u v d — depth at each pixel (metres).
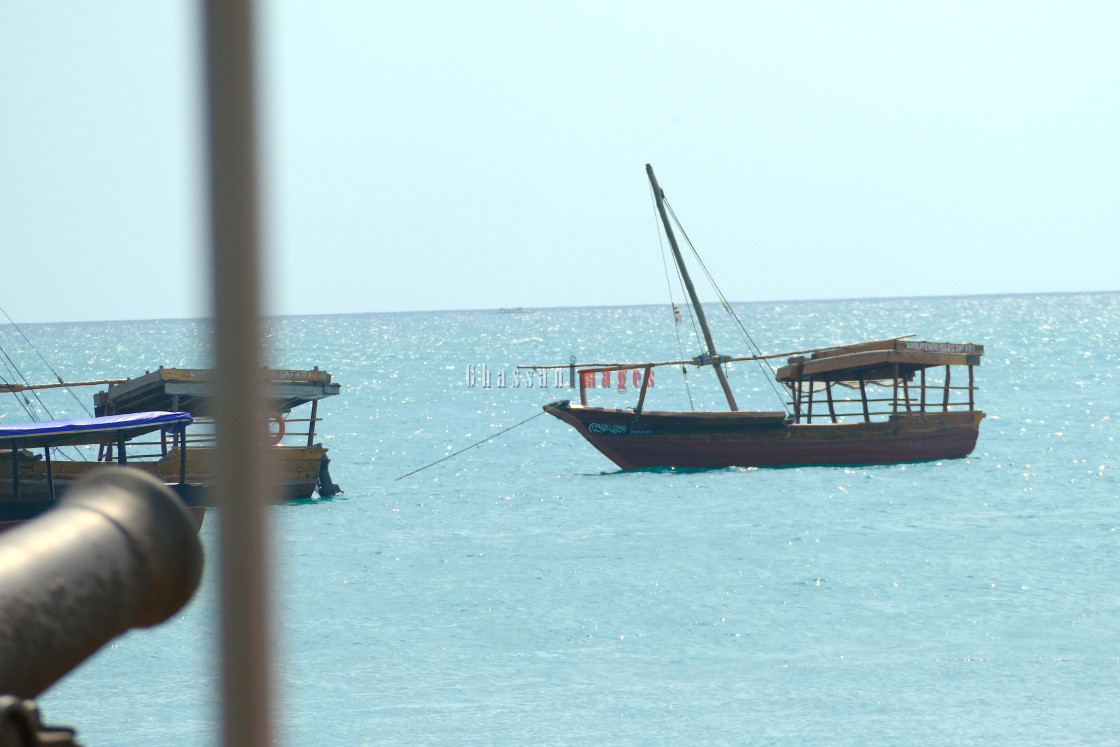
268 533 6.27
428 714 61.69
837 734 56.94
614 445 156.75
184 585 11.10
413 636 79.81
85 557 10.22
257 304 6.09
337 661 73.44
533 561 106.19
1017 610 81.94
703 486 147.00
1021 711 59.34
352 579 99.75
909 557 102.69
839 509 129.38
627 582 95.44
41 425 110.94
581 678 68.38
